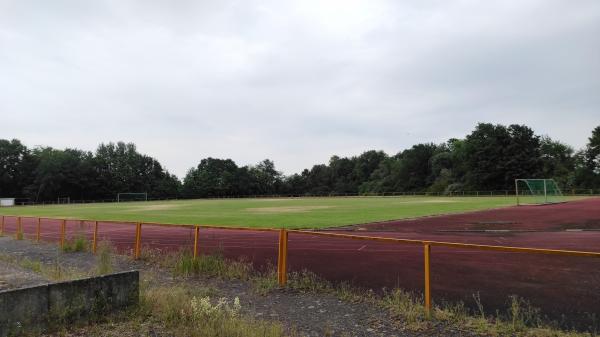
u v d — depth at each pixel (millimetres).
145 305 7836
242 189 134125
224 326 6668
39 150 128500
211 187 130875
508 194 84000
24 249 18734
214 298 9211
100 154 134625
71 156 122938
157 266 13297
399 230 21438
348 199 75938
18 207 74938
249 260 13352
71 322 6883
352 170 140375
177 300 8016
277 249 15195
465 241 16578
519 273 10375
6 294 6266
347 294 9227
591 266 10953
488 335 6680
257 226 24000
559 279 9703
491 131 92312
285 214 34062
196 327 6688
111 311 7410
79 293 7027
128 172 133125
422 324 7195
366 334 6832
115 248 16484
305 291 9656
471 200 56812
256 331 6566
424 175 113938
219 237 19031
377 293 9367
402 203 51344
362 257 13211
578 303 8031
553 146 103500
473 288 9281
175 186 130875
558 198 55594
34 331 6500
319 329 7098
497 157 90062
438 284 9719
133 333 6570
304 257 13523
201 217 32375
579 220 25453
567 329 6844
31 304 6504
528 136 90750
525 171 88188
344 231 21234
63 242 17938
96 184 123250
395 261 12445
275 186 141375
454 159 104125
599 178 84375
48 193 114500
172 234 21266
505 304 8156
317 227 22953
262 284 10250
